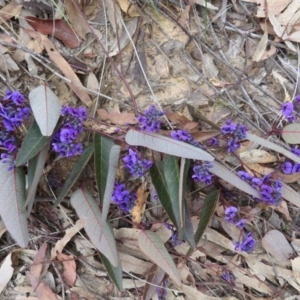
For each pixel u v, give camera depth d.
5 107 0.34
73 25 0.42
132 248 0.43
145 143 0.36
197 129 0.43
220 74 0.44
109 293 0.44
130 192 0.43
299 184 0.45
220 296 0.45
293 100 0.44
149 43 0.43
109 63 0.42
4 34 0.41
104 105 0.42
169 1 0.43
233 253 0.45
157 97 0.43
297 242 0.45
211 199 0.40
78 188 0.41
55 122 0.34
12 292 0.42
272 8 0.44
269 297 0.45
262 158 0.44
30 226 0.43
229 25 0.44
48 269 0.43
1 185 0.36
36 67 0.41
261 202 0.44
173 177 0.37
